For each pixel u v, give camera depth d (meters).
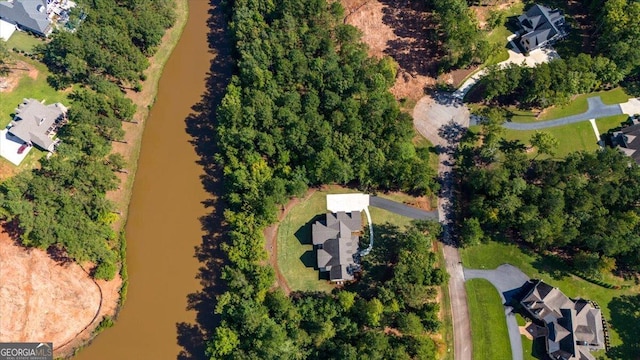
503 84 123.12
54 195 111.75
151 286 115.38
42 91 130.75
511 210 110.44
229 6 147.25
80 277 112.56
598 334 103.56
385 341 99.94
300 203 120.81
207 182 125.38
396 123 120.31
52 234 108.12
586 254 110.31
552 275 112.56
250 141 118.12
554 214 110.00
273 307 104.94
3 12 136.00
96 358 109.25
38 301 109.50
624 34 128.38
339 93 125.44
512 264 114.12
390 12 141.75
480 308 110.56
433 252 114.56
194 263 117.38
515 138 126.88
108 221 115.06
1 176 119.44
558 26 136.25
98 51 126.31
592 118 128.88
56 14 140.12
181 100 135.88
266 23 137.25
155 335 111.12
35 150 123.12
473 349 107.38
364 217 119.38
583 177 114.88
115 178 119.44
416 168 115.38
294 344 101.31
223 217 121.38
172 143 130.38
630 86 132.25
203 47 143.38
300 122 117.81
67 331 109.12
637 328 107.19
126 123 130.88
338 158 117.69
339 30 130.75
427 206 120.38
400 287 104.88
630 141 121.06
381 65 127.06
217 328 103.00
